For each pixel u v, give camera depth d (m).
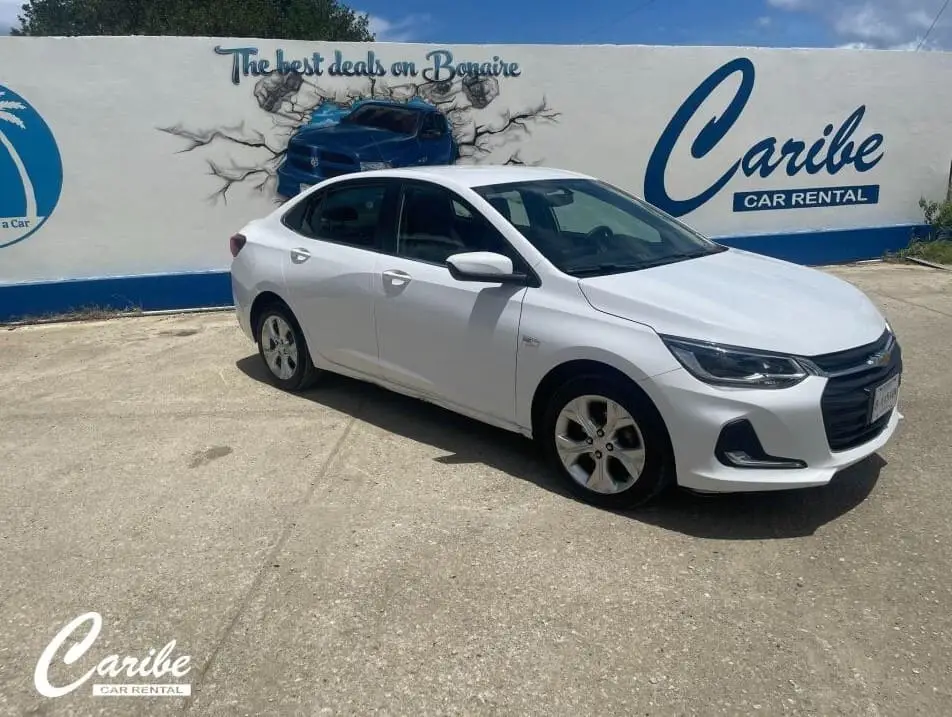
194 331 7.57
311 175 8.37
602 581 3.26
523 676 2.74
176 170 8.13
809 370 3.41
